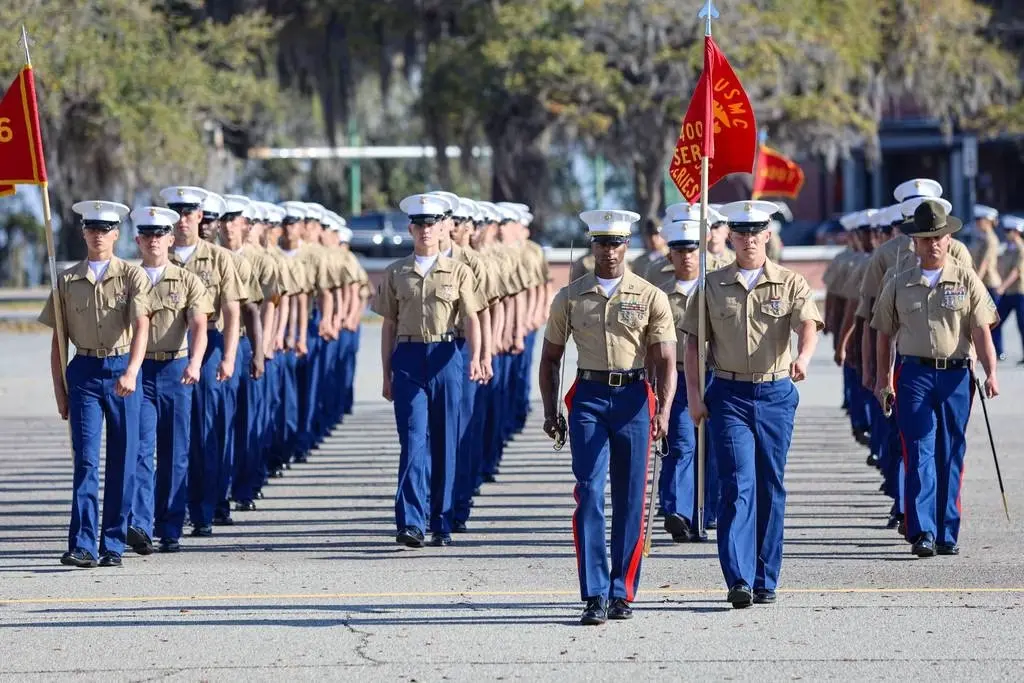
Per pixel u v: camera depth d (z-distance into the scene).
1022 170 123.56
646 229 31.30
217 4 90.19
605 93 80.38
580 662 17.12
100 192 79.44
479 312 25.61
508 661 17.22
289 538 25.62
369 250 99.50
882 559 23.06
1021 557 23.05
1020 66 103.12
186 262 25.02
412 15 90.19
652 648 17.72
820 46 81.81
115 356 22.92
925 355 22.92
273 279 30.61
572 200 130.75
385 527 26.62
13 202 116.12
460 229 28.83
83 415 22.91
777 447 19.97
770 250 59.50
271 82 87.50
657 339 19.20
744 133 24.08
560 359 19.52
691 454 25.17
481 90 82.56
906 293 23.00
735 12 80.38
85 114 75.06
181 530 24.50
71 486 31.81
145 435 23.75
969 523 26.05
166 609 20.05
